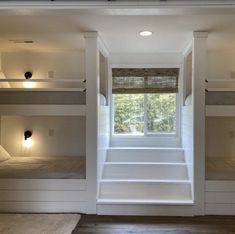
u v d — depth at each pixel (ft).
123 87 18.08
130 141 18.21
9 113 12.91
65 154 17.43
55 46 15.64
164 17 10.52
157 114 18.38
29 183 12.87
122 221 11.88
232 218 12.18
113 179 14.29
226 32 12.57
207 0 8.04
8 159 16.08
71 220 11.81
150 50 16.85
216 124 17.13
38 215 12.39
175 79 17.92
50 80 12.96
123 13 8.68
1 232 10.59
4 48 16.10
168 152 16.21
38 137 17.43
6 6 8.16
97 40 12.74
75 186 12.77
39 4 8.16
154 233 10.69
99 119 13.51
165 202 12.62
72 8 8.24
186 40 14.16
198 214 12.57
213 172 12.82
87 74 12.67
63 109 12.82
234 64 17.04
